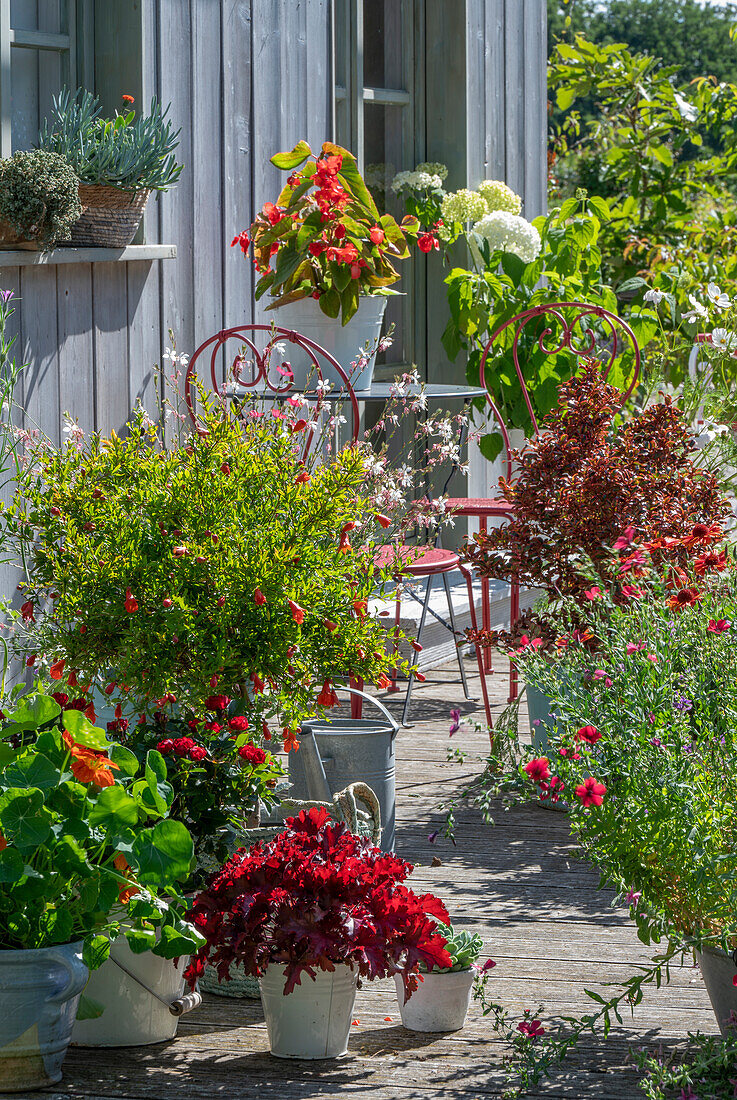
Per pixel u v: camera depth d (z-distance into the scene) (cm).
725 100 1141
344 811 342
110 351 507
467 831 446
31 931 275
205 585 327
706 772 282
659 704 282
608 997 322
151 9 522
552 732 304
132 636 320
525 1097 274
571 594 447
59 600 344
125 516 334
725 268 1005
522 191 820
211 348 567
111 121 503
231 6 570
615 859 283
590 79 1130
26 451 449
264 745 390
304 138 627
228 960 290
